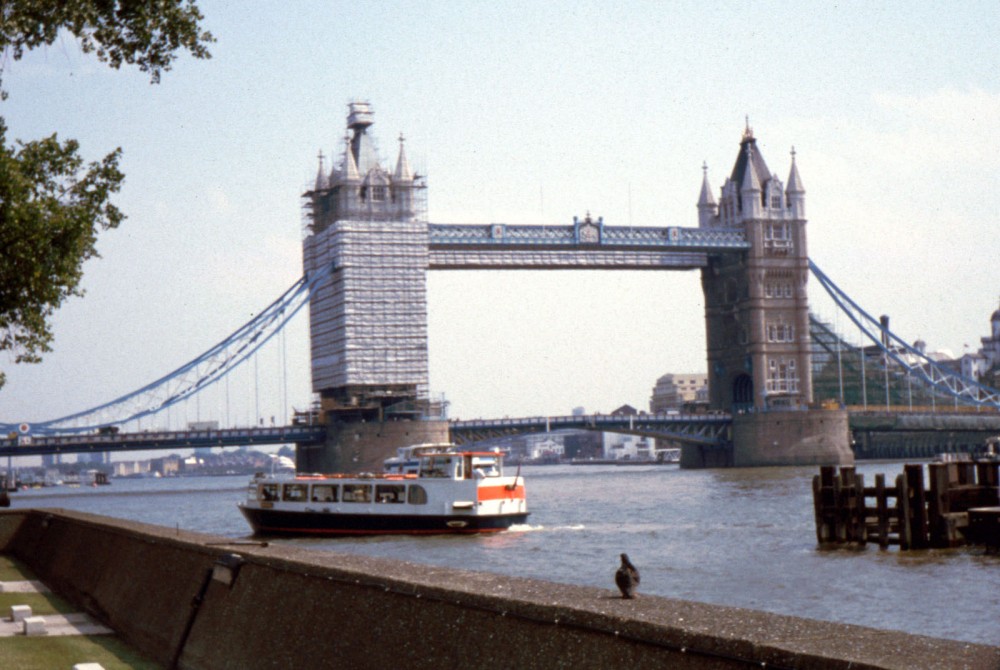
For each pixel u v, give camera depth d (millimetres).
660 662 14719
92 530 41688
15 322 45500
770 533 119312
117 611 34125
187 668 26547
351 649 20109
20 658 29703
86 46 40281
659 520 145375
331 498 127500
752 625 14609
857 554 91750
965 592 72000
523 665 16531
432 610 18594
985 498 92500
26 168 43844
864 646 13211
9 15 37500
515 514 128500
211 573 27391
